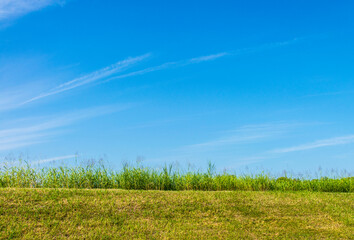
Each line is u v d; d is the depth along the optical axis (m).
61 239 5.37
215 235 5.80
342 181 10.09
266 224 6.43
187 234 5.79
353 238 5.90
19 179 8.40
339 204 7.70
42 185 8.47
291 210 7.18
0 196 6.74
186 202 7.22
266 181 9.74
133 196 7.34
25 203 6.53
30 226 5.69
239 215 6.79
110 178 8.91
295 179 10.29
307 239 5.84
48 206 6.46
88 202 6.78
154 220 6.29
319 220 6.71
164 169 9.16
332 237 5.93
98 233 5.61
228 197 7.75
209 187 9.24
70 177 8.62
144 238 5.54
